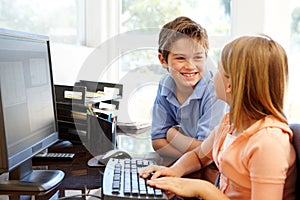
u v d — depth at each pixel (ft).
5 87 2.81
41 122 3.56
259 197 2.65
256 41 3.05
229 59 3.10
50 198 2.95
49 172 3.51
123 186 2.82
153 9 7.68
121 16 7.77
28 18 5.69
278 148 2.72
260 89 2.97
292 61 7.50
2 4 5.06
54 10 6.48
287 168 2.74
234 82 3.05
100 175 3.53
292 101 7.50
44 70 3.72
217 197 2.88
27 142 3.18
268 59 2.97
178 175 3.39
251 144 2.84
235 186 3.05
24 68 3.22
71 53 6.27
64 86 4.61
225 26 7.57
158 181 2.94
